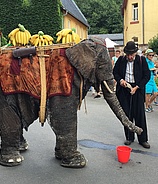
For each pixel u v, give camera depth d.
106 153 5.70
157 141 6.52
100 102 12.09
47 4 28.23
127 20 33.66
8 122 4.80
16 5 28.31
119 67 6.17
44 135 6.84
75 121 4.79
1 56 4.73
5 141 4.97
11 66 4.65
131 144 6.27
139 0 30.52
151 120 8.72
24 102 4.71
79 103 4.76
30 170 4.87
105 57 4.65
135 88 5.97
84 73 4.53
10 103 4.72
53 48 4.65
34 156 5.48
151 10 30.00
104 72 4.68
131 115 6.13
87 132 7.21
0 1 28.48
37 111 4.83
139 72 6.05
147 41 30.38
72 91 4.62
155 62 13.33
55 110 4.63
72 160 4.93
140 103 6.05
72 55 4.54
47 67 4.63
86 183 4.43
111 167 5.02
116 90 6.18
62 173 4.76
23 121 4.80
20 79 4.63
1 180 4.52
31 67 4.62
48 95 4.62
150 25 30.19
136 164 5.17
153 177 4.66
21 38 5.20
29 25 28.44
